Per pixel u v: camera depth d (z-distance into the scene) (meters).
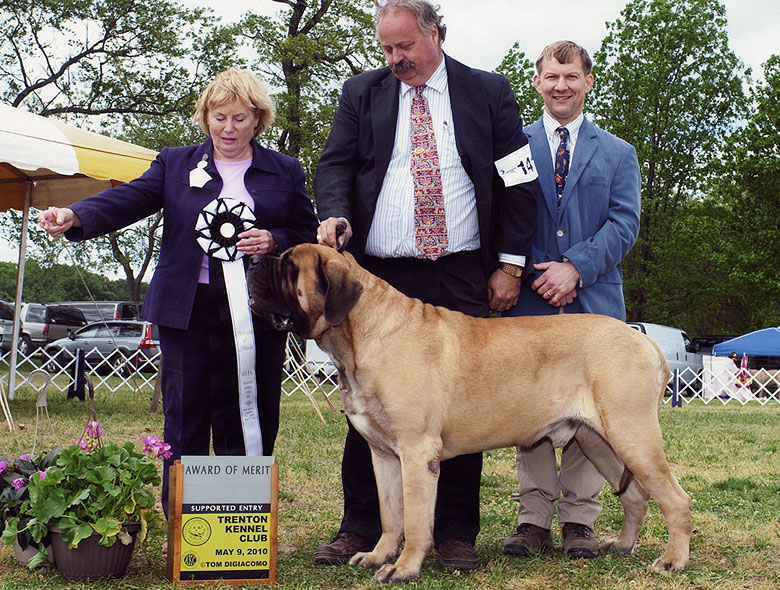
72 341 21.50
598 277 4.51
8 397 11.83
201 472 3.52
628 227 4.48
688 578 3.64
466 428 3.75
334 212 4.12
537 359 3.78
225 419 4.12
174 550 3.47
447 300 4.21
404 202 4.14
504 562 3.96
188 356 4.10
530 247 4.29
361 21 26.39
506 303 4.38
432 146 4.14
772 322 35.72
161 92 27.88
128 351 20.98
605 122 31.19
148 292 4.19
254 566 3.54
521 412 3.78
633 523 4.14
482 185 4.17
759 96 29.62
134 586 3.46
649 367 3.74
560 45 4.55
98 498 3.56
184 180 4.16
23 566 3.75
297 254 3.62
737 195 30.34
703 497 5.82
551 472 4.29
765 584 3.59
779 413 14.62
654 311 31.89
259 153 4.29
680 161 31.02
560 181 4.59
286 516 5.05
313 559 4.01
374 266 4.32
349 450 4.23
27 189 11.50
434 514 3.88
